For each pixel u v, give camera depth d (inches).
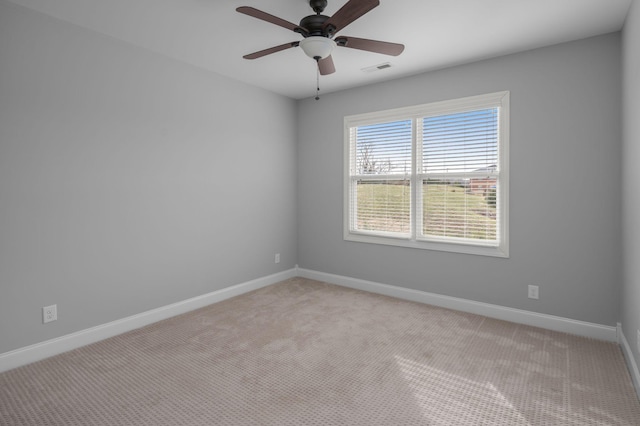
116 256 113.9
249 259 161.0
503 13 93.7
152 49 119.8
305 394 80.9
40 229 97.0
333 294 156.0
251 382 85.9
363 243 162.1
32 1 89.4
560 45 112.1
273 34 108.1
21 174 93.3
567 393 80.7
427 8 91.2
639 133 77.5
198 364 94.7
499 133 125.7
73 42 102.0
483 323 122.7
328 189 172.7
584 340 108.3
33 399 78.7
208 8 92.4
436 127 140.0
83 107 104.7
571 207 112.2
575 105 110.3
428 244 142.6
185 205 133.7
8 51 90.1
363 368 92.5
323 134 173.0
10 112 90.9
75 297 104.6
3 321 91.1
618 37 103.3
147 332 115.9
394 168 151.9
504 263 125.6
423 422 71.1
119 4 90.7
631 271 88.6
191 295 137.1
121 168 114.3
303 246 184.7
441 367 92.8
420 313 132.6
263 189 166.2
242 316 129.9
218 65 134.8
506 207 123.6
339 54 121.7
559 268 115.1
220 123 145.4
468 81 130.0
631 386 83.4
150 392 81.6
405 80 145.6
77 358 98.0
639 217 78.5
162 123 125.2
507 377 87.8
